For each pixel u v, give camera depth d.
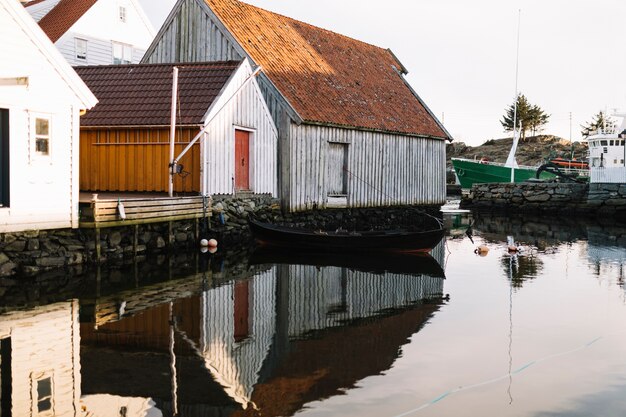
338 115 22.92
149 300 10.81
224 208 18.14
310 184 21.95
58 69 12.95
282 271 14.23
